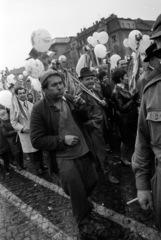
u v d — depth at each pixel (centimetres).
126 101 322
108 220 231
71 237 217
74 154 202
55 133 201
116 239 203
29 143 373
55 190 321
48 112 198
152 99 106
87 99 302
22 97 373
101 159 303
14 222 263
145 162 129
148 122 112
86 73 304
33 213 274
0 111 411
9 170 449
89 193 233
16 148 421
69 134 203
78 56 4403
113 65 713
